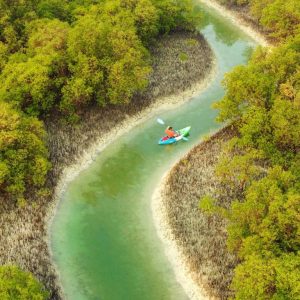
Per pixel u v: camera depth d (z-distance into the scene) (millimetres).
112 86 52719
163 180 47125
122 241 40531
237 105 52438
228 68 69438
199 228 40469
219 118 52188
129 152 51281
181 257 38625
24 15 60031
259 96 50719
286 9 70875
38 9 62594
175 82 61969
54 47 53750
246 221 36312
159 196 44781
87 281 36844
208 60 68812
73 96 50625
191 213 41906
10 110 44750
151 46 69812
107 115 54406
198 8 91375
